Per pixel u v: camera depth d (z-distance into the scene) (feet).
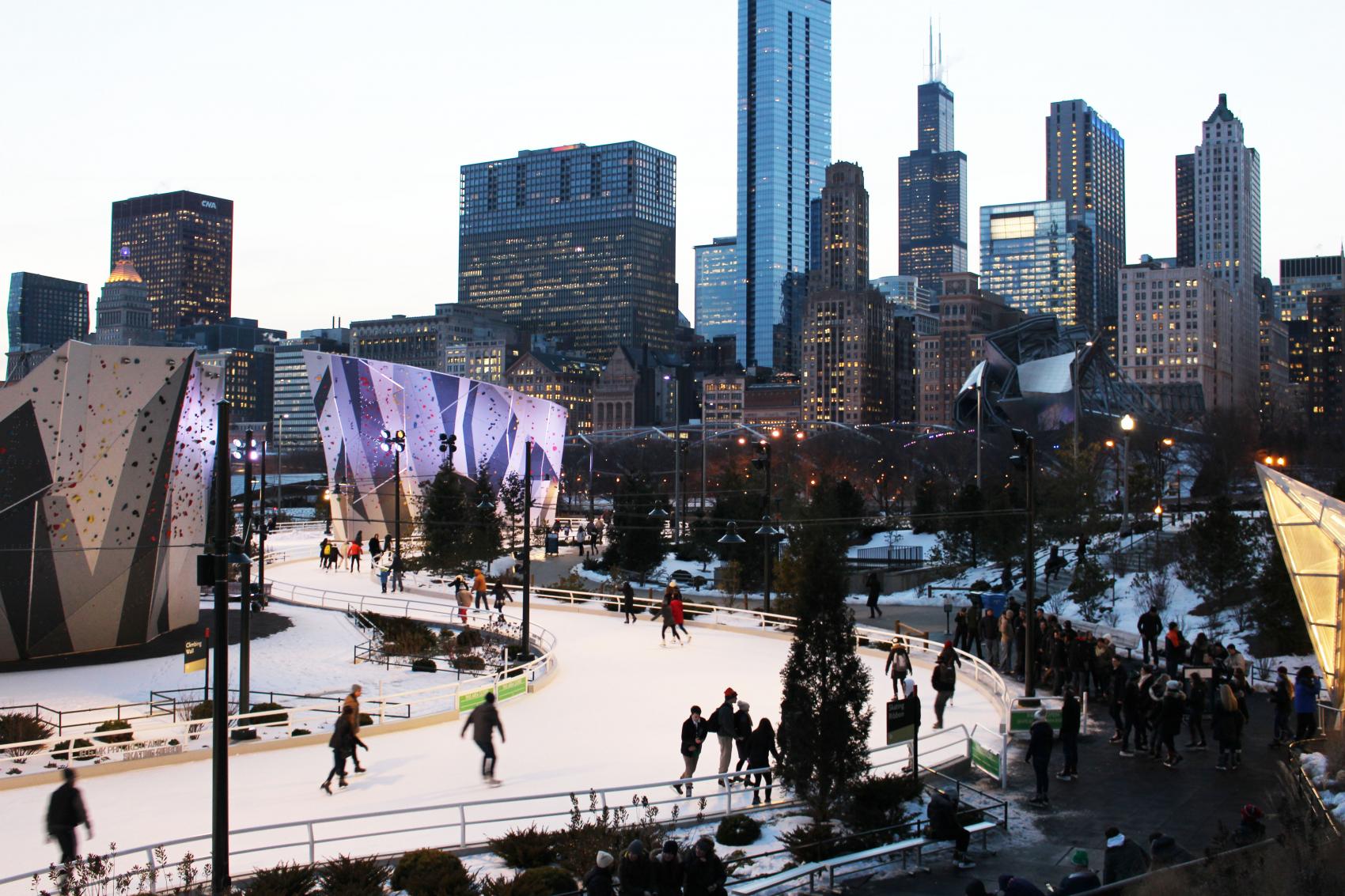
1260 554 151.43
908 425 539.70
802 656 67.51
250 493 130.93
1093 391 545.03
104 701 119.24
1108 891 47.06
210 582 57.41
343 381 282.97
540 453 329.52
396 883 58.85
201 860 61.87
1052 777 78.07
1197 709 85.25
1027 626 94.27
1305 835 50.85
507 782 80.89
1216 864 48.96
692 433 613.93
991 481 261.24
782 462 483.92
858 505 271.28
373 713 108.27
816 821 66.54
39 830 72.64
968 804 71.00
